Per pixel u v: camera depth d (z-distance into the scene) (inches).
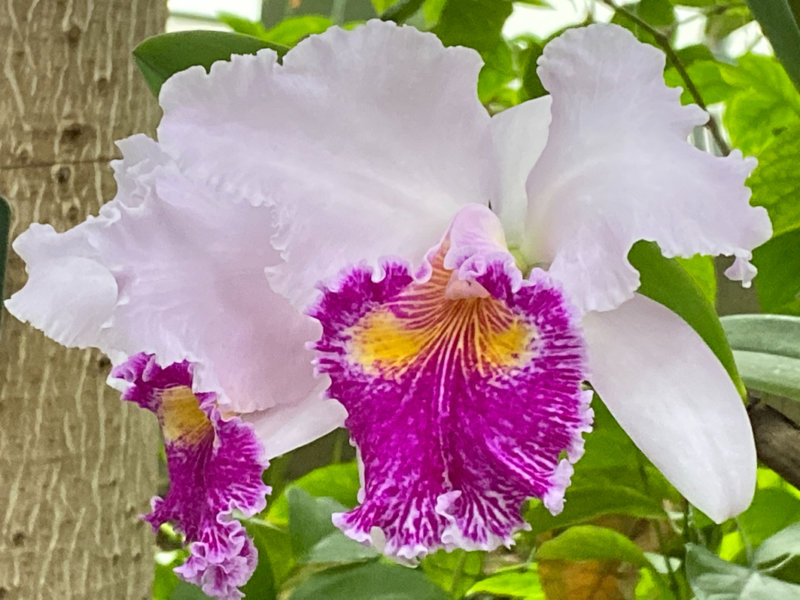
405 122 9.4
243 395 10.0
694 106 8.5
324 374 9.4
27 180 13.4
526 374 9.1
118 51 13.9
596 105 8.9
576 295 9.2
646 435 9.3
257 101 9.0
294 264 9.6
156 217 9.5
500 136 10.2
